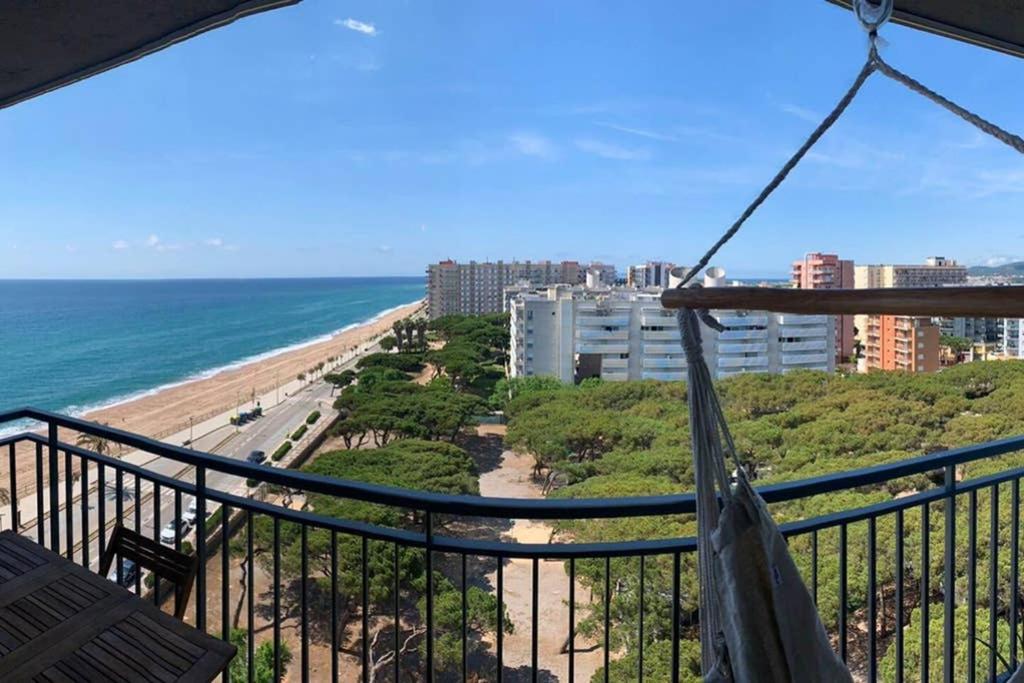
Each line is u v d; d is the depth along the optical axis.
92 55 1.99
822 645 1.00
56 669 1.31
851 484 1.39
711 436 1.02
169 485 1.84
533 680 1.43
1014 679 0.76
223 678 1.73
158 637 1.43
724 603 0.99
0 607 1.53
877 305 0.68
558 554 1.39
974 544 1.64
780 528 1.38
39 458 2.37
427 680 1.45
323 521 1.56
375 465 14.55
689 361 1.03
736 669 0.97
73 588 1.62
